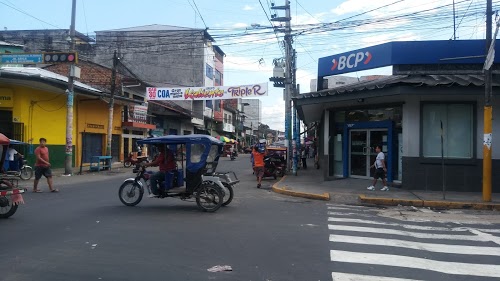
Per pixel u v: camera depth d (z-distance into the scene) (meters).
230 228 8.59
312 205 12.51
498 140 14.58
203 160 11.01
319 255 6.57
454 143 15.19
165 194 11.37
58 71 31.64
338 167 18.81
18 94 22.28
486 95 12.70
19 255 6.42
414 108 15.27
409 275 5.64
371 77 29.89
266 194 15.32
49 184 14.65
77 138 27.08
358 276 5.55
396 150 16.31
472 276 5.66
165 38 51.66
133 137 35.88
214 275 5.54
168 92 27.30
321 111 23.08
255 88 26.08
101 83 32.78
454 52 16.12
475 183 14.77
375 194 14.09
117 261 6.13
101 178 20.72
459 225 9.61
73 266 5.88
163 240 7.45
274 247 7.03
